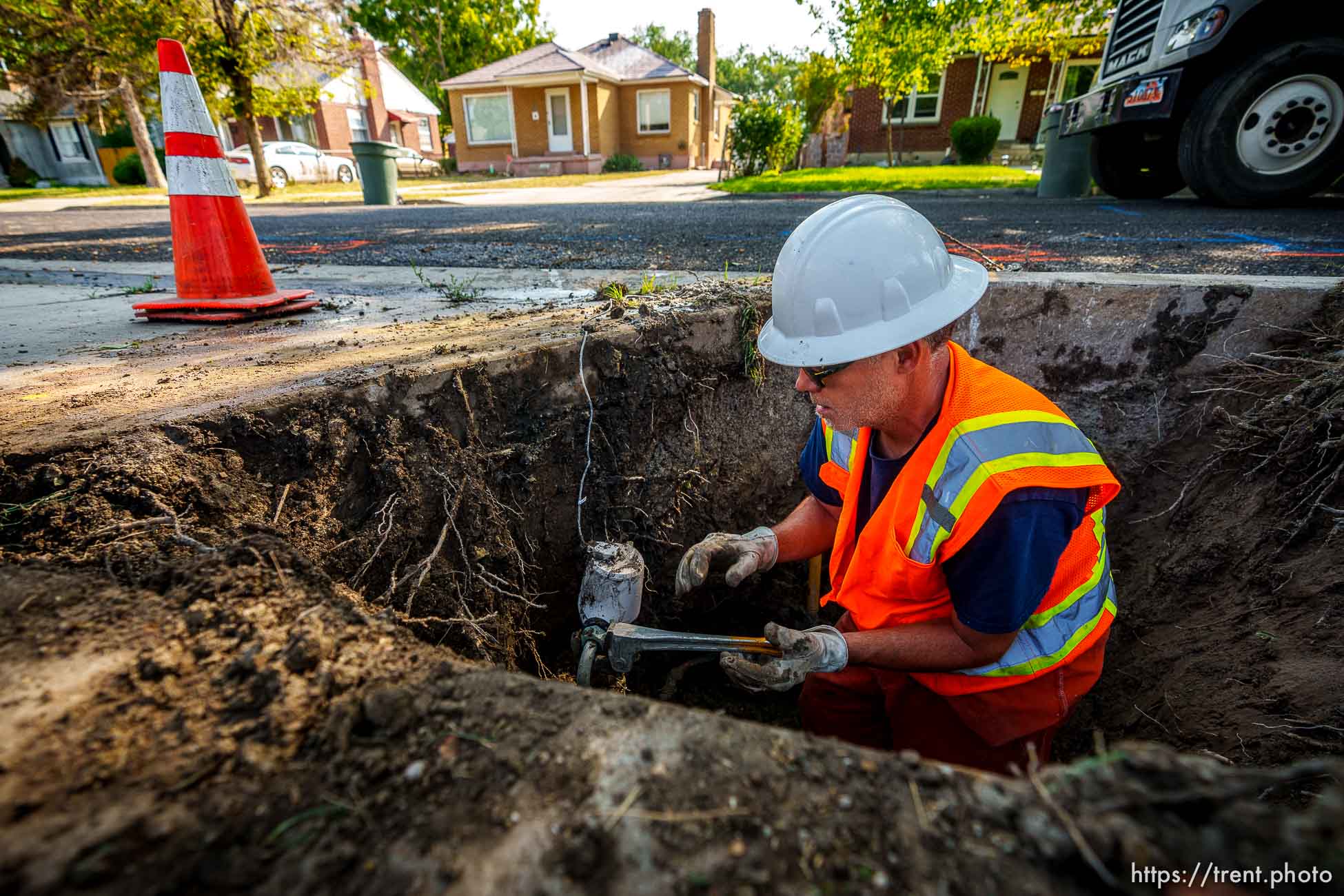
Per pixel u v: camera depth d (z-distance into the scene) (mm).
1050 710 1614
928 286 1369
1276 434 2203
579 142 23438
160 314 2643
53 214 10984
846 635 1554
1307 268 3100
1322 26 4867
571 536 2307
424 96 30469
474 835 668
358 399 1712
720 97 29125
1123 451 2805
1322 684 1532
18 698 812
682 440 2551
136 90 16812
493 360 1968
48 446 1331
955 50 13391
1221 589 2107
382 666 902
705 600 2771
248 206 12133
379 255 4898
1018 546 1296
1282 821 619
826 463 1932
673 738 769
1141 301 2672
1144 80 5664
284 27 15148
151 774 728
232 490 1453
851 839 662
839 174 12227
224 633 935
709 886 621
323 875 635
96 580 1057
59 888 607
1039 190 8672
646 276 3406
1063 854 642
